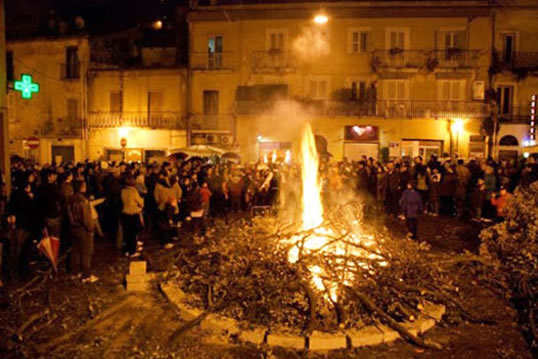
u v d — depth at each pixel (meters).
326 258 8.75
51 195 10.73
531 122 31.41
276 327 7.29
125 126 35.19
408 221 13.50
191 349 6.86
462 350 6.93
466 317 8.09
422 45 31.73
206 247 10.34
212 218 16.31
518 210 10.80
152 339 7.19
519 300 8.75
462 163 18.42
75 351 6.78
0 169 14.59
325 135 32.31
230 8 33.00
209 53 33.78
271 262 8.63
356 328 7.27
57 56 36.38
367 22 32.09
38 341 7.14
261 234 10.65
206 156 27.05
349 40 32.38
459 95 31.67
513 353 6.78
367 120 31.89
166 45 36.59
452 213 18.33
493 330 7.65
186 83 34.44
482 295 9.23
